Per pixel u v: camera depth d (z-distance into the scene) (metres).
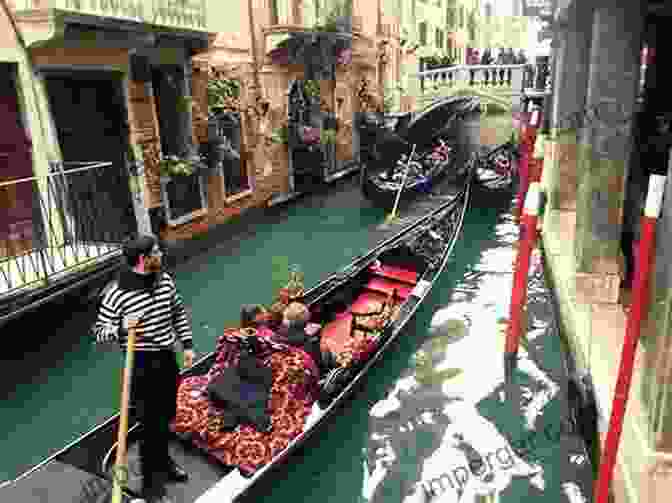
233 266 10.09
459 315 7.95
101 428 4.45
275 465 4.21
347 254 10.73
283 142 13.83
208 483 4.11
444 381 6.26
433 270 8.19
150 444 3.94
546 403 5.84
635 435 3.74
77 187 8.02
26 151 7.39
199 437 4.43
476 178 13.23
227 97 11.16
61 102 7.95
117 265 7.23
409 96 22.56
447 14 29.19
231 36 11.67
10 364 6.68
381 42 20.27
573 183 9.28
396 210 14.00
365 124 18.28
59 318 7.25
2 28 6.93
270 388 4.63
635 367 4.88
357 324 6.47
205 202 10.96
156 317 3.73
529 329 7.51
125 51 8.69
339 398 5.05
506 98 20.02
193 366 5.28
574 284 6.37
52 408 5.91
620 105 5.85
